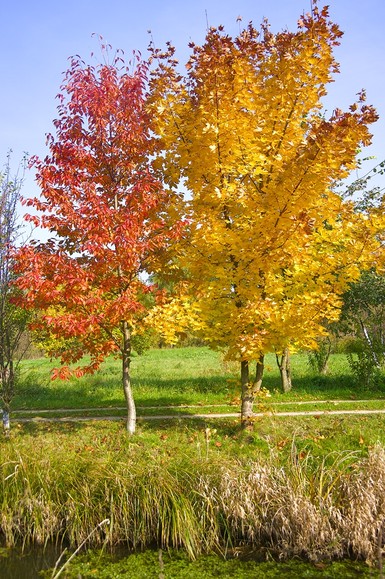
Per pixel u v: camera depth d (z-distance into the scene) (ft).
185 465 19.25
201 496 17.90
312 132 22.67
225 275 25.39
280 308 25.27
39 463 19.65
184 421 32.76
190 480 18.48
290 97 24.27
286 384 43.52
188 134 26.13
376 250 25.08
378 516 16.44
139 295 29.40
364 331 47.52
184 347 107.86
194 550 17.01
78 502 18.01
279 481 18.08
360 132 22.09
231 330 26.16
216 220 24.84
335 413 34.14
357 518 16.30
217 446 25.12
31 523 18.11
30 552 17.38
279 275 26.11
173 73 26.96
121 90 27.61
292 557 16.52
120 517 17.80
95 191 26.48
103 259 26.12
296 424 30.22
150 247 25.96
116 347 27.81
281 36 24.64
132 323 26.22
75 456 20.42
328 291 25.82
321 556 16.34
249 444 25.75
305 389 44.06
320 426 29.73
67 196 26.50
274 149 25.32
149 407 38.65
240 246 24.14
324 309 25.29
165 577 15.40
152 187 27.37
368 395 41.24
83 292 25.82
